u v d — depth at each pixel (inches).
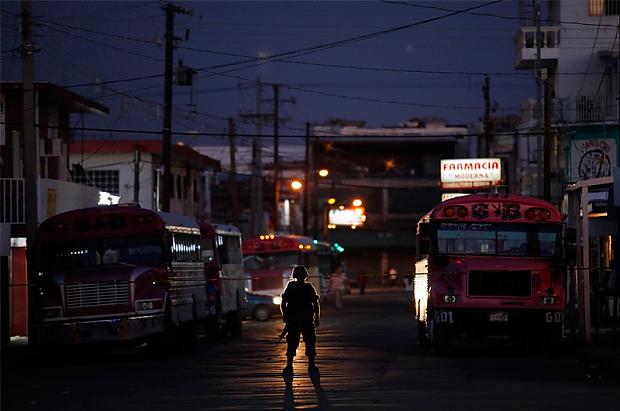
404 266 7829.7
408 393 1418.6
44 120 3506.4
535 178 5093.5
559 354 2078.0
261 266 3954.2
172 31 3506.4
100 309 2101.4
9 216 2827.3
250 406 1309.1
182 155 5182.1
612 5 4576.8
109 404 1370.6
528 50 4667.8
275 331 3233.3
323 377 1665.8
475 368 1791.3
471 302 2058.3
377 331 2960.1
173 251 2272.4
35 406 1374.3
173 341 2218.3
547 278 2071.9
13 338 2896.2
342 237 7741.1
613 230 2337.6
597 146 4355.3
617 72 4517.7
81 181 4375.0
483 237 2106.3
